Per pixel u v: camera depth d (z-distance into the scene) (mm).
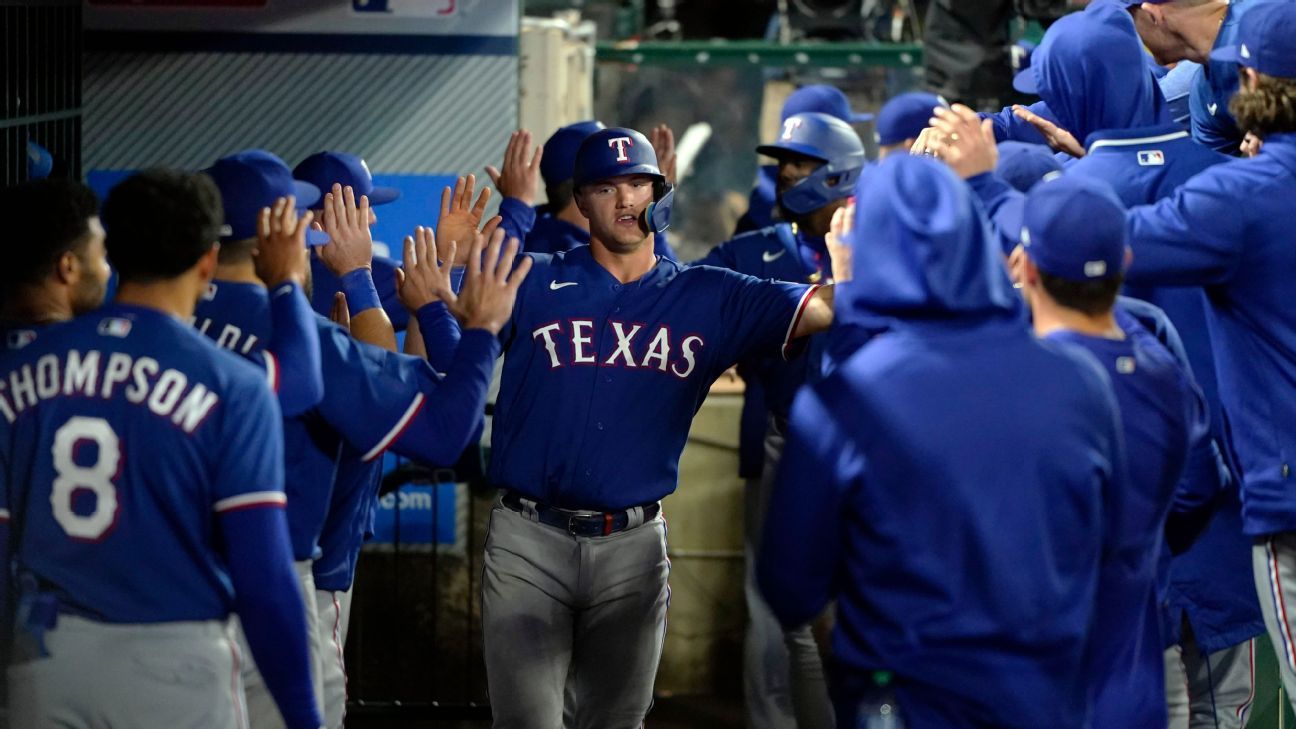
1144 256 13406
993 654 10234
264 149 22188
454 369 13328
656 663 16203
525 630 15570
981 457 10117
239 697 11453
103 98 21984
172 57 21906
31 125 20562
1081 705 10617
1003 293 10531
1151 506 11500
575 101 26266
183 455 10773
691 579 23047
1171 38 16078
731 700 22969
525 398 15461
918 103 17406
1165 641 13781
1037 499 10180
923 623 10250
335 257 14953
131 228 10945
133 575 10844
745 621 23016
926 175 10523
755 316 15344
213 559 11188
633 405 15320
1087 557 10492
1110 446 10523
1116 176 14820
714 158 28141
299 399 12211
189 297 11312
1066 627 10336
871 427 10180
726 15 35406
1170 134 14883
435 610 21969
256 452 10906
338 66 21969
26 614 10914
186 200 11031
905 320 10477
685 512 22969
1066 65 15938
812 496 10328
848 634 10625
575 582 15570
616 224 15258
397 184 22188
